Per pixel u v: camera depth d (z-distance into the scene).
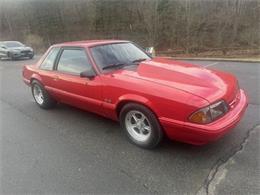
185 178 3.06
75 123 4.89
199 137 3.11
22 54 18.88
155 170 3.25
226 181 2.96
